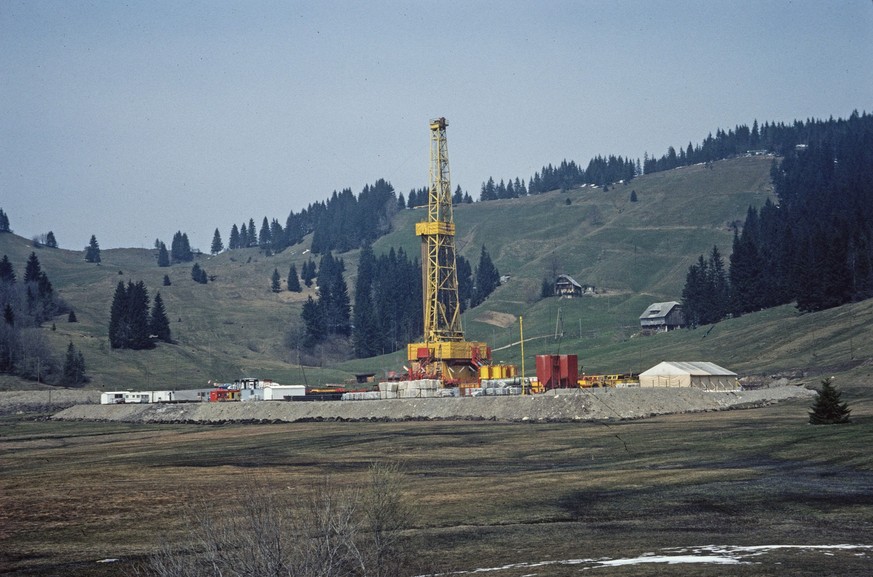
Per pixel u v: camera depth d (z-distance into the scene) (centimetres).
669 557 5966
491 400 19150
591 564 5869
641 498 8562
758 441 12350
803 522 7150
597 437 14000
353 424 19250
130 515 8619
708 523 7281
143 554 6969
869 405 16762
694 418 16712
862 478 9131
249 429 19275
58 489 10350
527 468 10981
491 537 7031
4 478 11550
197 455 13775
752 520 7325
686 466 10519
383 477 7275
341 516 5747
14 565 6844
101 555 7038
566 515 7888
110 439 17812
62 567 6706
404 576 5744
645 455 11688
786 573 5319
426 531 7319
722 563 5666
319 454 13250
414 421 19150
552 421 17388
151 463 12825
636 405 18025
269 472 11262
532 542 6794
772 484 8969
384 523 6197
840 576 5216
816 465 10081
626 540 6719
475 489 9356
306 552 5203
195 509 8656
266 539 5081
